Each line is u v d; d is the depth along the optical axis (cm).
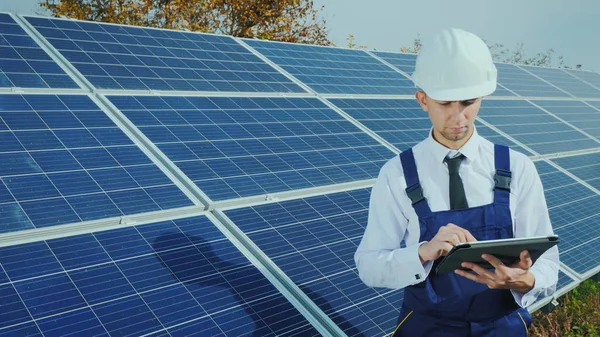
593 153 1099
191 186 542
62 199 468
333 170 667
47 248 419
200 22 2497
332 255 517
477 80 309
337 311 454
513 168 339
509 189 333
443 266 302
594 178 963
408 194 335
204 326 395
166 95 707
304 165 655
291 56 1028
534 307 567
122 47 810
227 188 562
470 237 306
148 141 590
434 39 320
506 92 1304
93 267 415
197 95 736
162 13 2434
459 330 342
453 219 331
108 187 501
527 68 1658
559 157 1002
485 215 331
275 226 532
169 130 627
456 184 334
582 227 764
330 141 737
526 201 339
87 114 604
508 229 332
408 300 351
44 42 743
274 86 854
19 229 422
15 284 380
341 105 876
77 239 436
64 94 629
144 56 804
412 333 352
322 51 1124
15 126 540
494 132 993
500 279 305
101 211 470
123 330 372
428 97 317
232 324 404
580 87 1670
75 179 497
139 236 461
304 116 785
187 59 845
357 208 607
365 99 943
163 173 549
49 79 651
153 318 389
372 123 849
